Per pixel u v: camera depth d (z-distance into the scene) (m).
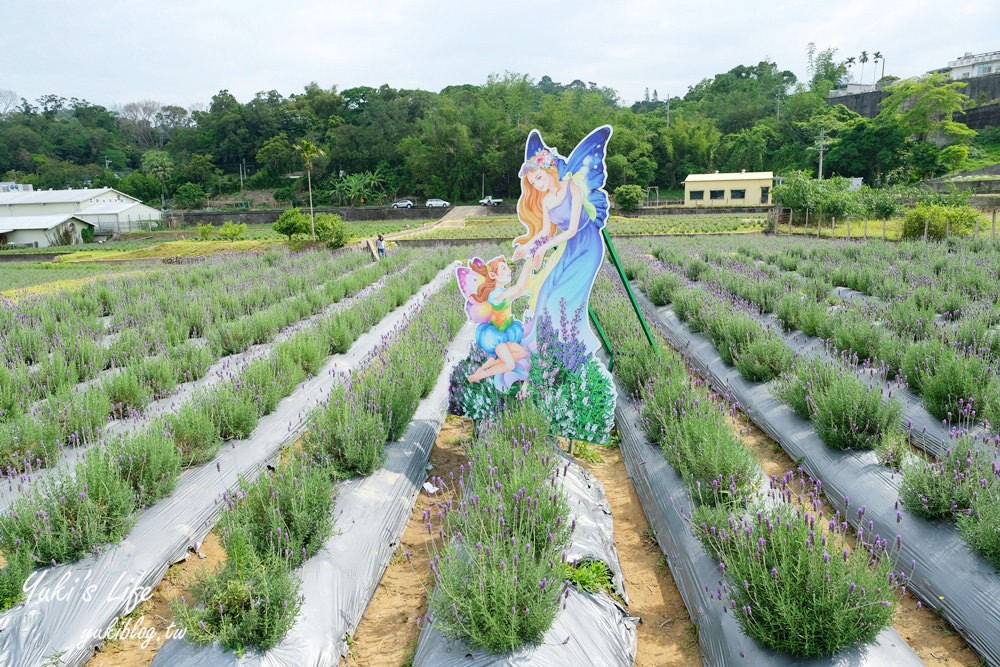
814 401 7.27
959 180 57.50
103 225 68.31
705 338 12.20
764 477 6.23
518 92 86.25
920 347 8.45
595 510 6.27
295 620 4.43
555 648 4.09
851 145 67.44
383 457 6.92
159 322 13.59
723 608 4.50
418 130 90.81
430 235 50.38
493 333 7.62
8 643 4.39
